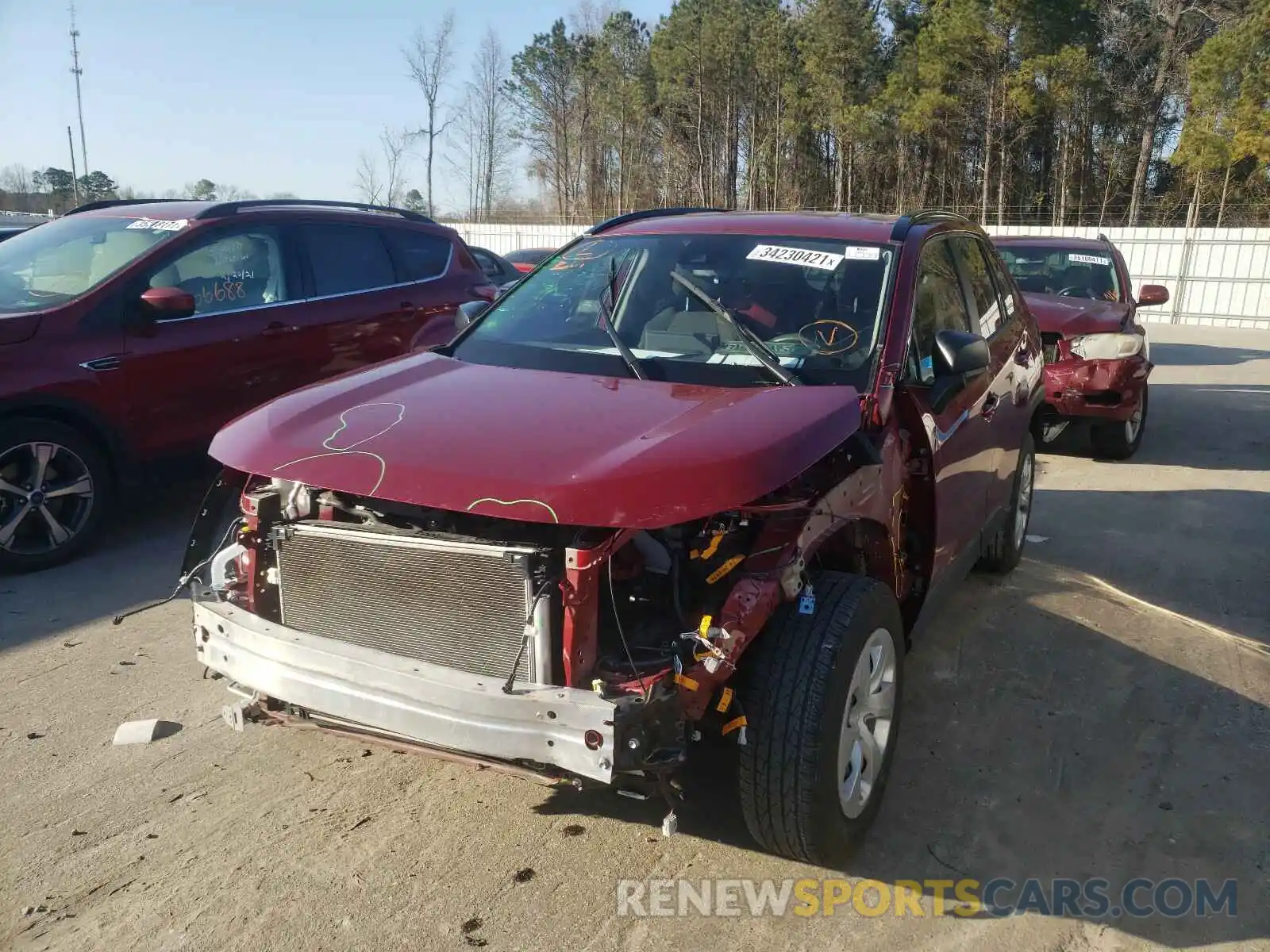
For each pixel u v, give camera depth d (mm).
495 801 3482
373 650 2846
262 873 3070
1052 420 9078
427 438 2900
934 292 4227
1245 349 19562
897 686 3381
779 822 2912
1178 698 4430
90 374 5727
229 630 3016
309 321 6828
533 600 2648
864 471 3250
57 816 3350
